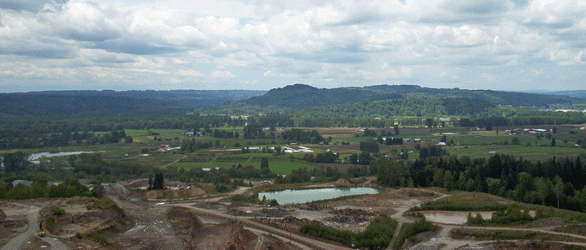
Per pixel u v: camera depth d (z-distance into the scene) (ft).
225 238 372.38
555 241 334.44
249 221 464.65
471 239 378.32
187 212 417.69
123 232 358.84
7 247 275.39
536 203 551.18
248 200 613.11
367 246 393.09
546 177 641.40
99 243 306.96
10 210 376.07
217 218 476.13
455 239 381.40
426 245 360.69
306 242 396.37
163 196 641.40
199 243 356.59
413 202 603.67
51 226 326.24
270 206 557.74
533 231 368.27
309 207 538.88
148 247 312.91
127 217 401.29
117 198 596.70
